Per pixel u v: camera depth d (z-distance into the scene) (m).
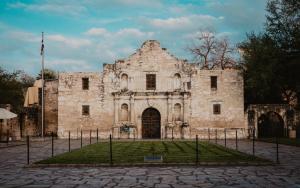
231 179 17.14
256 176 17.91
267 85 54.75
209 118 55.97
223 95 56.22
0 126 50.16
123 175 18.45
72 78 57.31
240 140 50.44
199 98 56.19
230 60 78.38
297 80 54.66
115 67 56.94
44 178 17.81
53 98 63.56
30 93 65.25
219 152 29.16
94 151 30.69
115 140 49.97
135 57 56.97
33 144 43.19
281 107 56.03
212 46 78.88
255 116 56.06
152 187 15.41
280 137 56.34
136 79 56.75
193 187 15.35
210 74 56.44
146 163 21.78
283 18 54.69
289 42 54.09
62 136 56.78
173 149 32.22
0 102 61.62
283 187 15.15
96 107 56.75
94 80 57.06
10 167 22.08
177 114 56.25
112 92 56.59
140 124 56.12
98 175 18.53
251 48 57.09
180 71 56.53
